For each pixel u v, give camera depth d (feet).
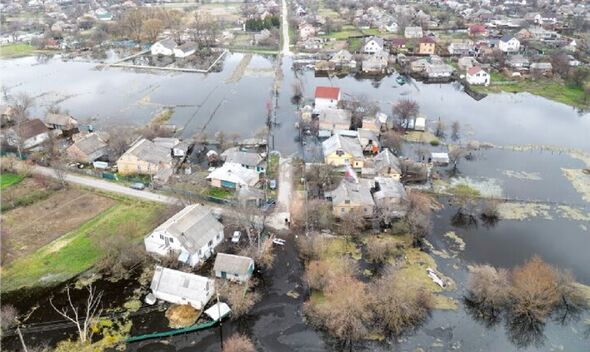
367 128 333.83
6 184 265.75
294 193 256.93
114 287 192.65
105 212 241.35
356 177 257.55
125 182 270.26
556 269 196.13
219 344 165.89
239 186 257.14
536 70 479.82
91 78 485.97
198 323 173.27
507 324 176.55
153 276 190.49
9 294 188.44
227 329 172.45
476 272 194.39
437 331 172.86
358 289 181.98
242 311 177.99
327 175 267.80
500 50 549.54
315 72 509.35
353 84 468.34
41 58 573.74
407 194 246.88
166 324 173.47
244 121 365.61
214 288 187.32
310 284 189.88
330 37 655.76
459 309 182.70
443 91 451.12
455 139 337.72
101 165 285.43
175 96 426.51
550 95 438.81
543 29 646.74
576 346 167.53
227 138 323.37
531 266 189.26
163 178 264.72
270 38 631.56
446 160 296.51
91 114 379.35
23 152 303.68
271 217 236.43
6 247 209.05
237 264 192.54
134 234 221.87
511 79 477.36
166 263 200.85
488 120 377.30
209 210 223.71
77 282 195.21
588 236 227.81
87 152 290.97
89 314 178.19
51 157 293.43
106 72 510.17
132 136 313.32
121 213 240.32
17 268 202.18
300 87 431.84
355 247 217.56
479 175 285.84
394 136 317.22
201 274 198.29
